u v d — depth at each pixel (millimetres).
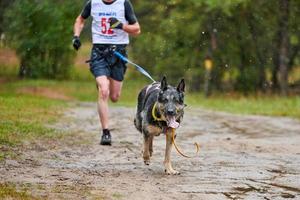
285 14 31312
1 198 7363
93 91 32125
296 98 28891
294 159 11039
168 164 9477
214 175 9398
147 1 34812
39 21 28984
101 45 12117
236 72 34281
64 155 10688
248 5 31078
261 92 32688
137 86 36531
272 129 16047
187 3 32062
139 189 8242
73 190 7996
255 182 8984
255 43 32906
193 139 13641
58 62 38031
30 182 8352
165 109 9070
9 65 40406
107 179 8812
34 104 18797
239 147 12438
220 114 20531
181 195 8008
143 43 35938
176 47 35094
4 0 31750
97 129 14531
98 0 12047
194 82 35812
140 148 11859
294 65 34531
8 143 11156
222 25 32812
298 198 8078
